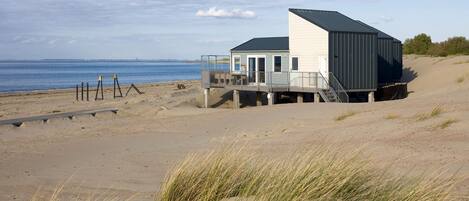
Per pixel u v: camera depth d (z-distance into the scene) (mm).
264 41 39375
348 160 7348
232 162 7523
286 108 26578
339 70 33562
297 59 35062
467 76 36250
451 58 52125
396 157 12297
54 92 57906
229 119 24922
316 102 31094
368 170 7367
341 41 33656
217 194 6918
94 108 35125
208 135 20969
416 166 11172
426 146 13578
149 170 13969
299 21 34875
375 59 35469
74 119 28406
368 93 35750
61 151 18828
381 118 19234
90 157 17062
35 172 14805
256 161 8422
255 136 18984
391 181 7152
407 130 16094
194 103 36875
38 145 20516
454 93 25344
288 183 6449
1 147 20062
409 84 42125
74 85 80938
